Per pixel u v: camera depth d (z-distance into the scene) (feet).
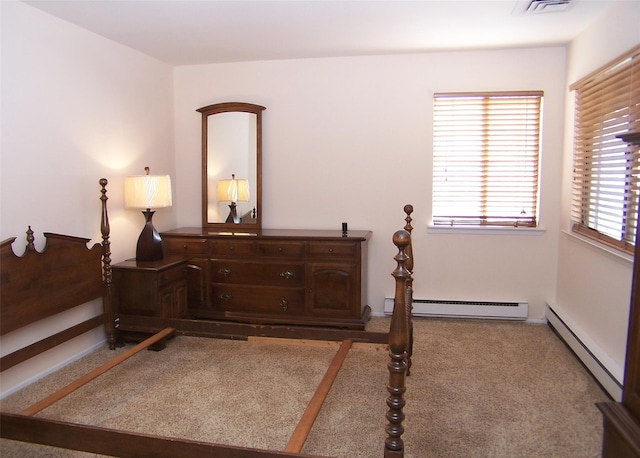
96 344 11.50
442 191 13.71
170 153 14.75
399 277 5.77
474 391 9.13
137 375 9.93
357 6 9.47
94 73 11.27
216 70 14.48
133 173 12.85
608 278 9.45
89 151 11.15
